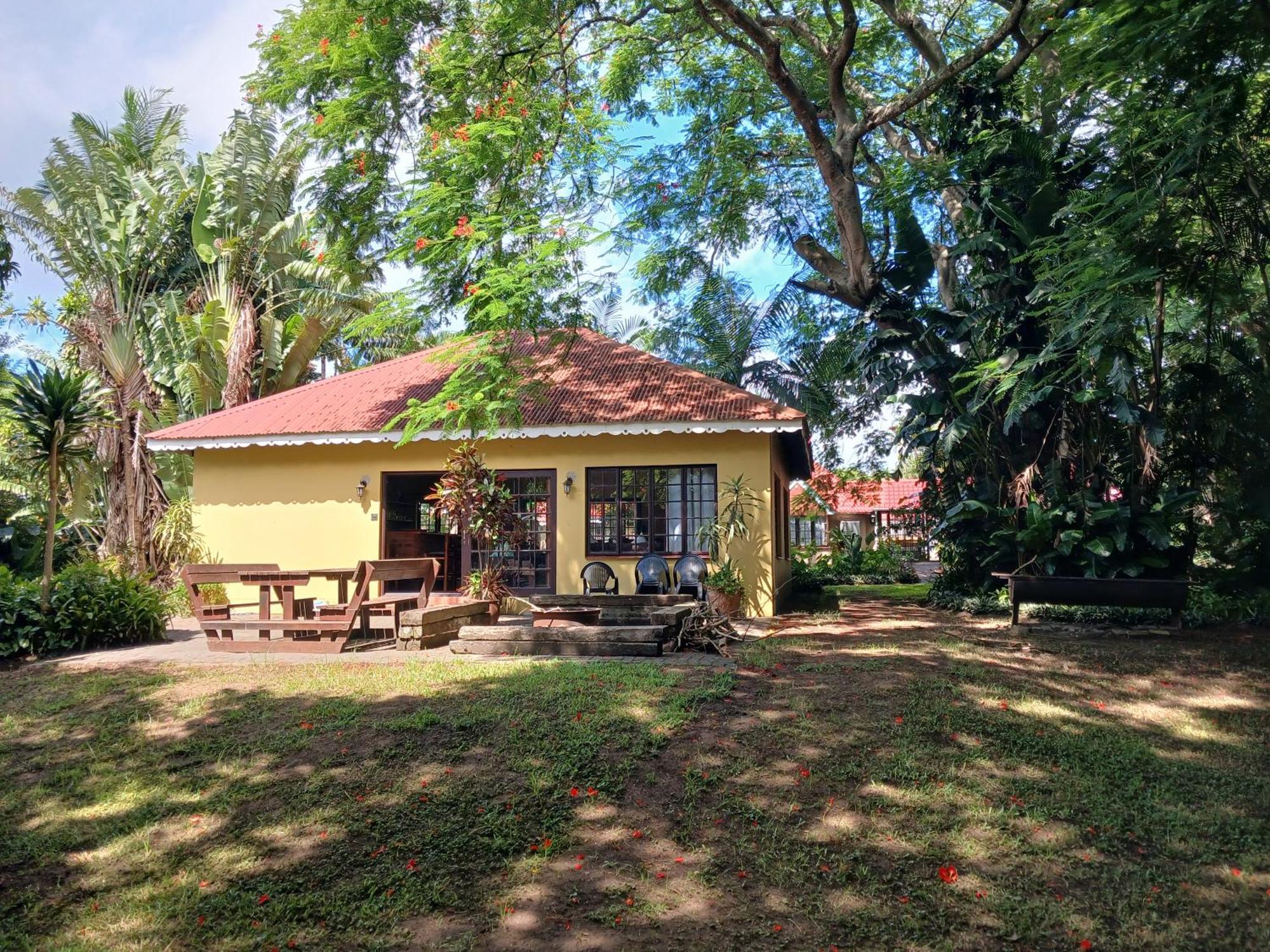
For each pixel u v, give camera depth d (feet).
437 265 35.99
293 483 47.24
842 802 16.78
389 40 42.83
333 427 45.47
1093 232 32.71
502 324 34.50
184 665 28.12
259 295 69.77
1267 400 35.63
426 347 76.33
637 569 42.09
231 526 47.70
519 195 39.93
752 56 46.34
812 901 13.70
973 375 38.40
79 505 63.26
